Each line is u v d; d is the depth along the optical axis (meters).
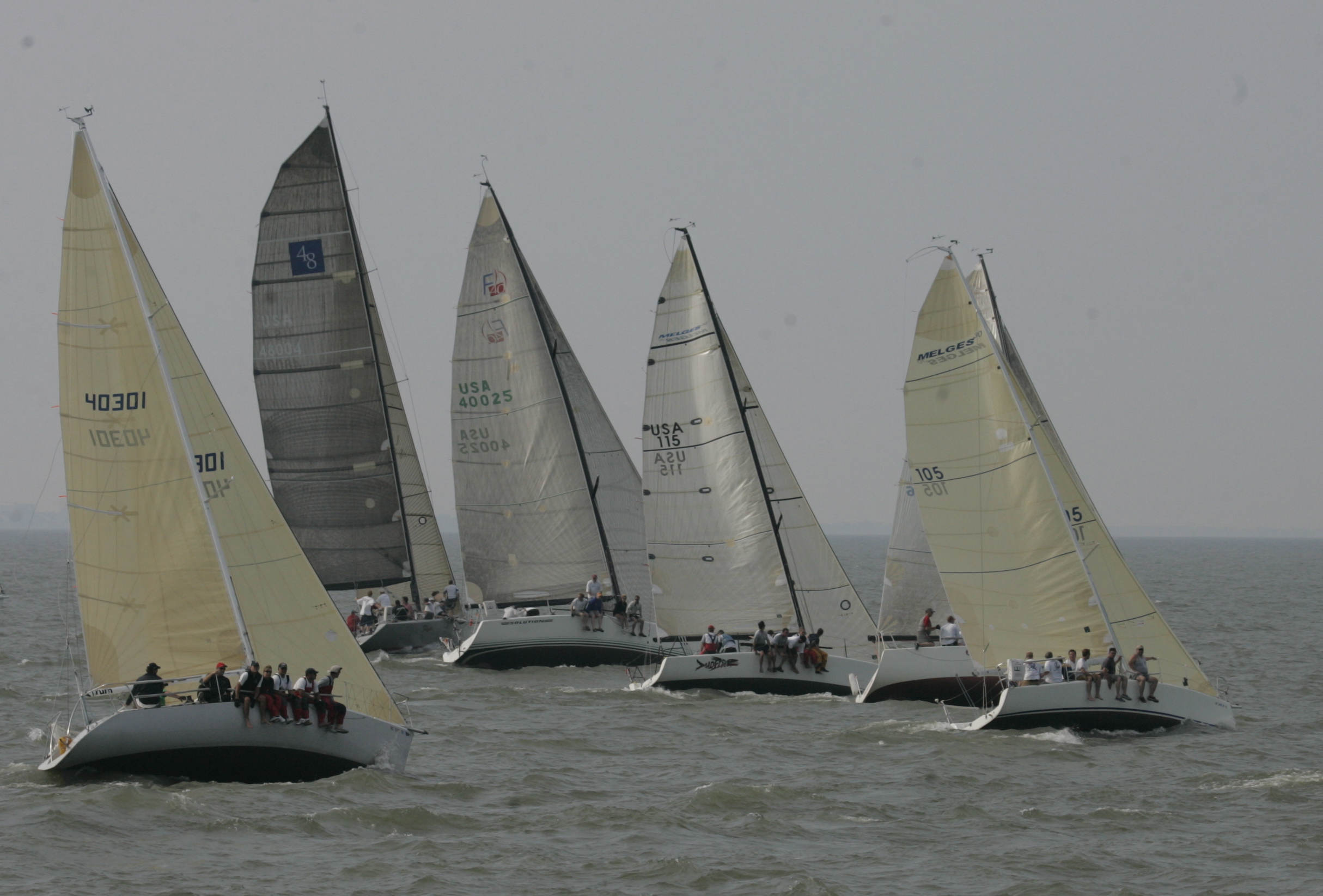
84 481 124.56
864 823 116.06
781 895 95.88
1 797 112.75
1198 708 160.12
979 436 166.38
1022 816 118.81
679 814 116.94
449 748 143.38
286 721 117.62
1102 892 98.06
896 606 195.25
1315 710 183.50
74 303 123.69
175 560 124.69
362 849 103.31
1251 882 100.38
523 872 99.31
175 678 125.50
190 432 125.62
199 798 113.81
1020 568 164.88
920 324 169.00
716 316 192.38
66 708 169.75
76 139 123.25
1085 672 156.62
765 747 148.12
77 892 92.00
